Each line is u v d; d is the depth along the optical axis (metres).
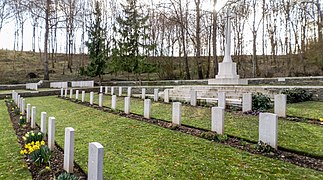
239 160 5.34
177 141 6.85
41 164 5.50
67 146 5.13
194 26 30.91
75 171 5.20
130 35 26.22
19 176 4.96
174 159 5.57
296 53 32.91
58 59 47.03
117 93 20.80
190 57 39.66
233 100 11.50
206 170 4.93
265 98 10.91
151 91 19.38
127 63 25.86
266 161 5.24
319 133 6.93
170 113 10.69
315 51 28.78
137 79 33.09
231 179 4.52
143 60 26.16
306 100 12.77
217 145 6.38
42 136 6.65
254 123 8.23
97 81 31.66
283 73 30.72
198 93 14.83
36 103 17.34
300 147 5.88
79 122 10.31
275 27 36.34
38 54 48.81
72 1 42.91
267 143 5.99
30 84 27.12
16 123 10.68
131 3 27.94
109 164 5.43
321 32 28.34
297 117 9.09
